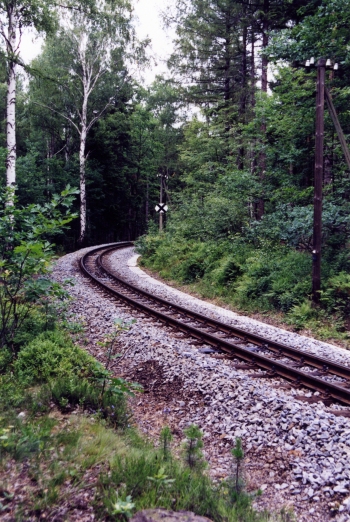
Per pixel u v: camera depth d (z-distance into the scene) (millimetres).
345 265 12320
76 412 4910
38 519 2828
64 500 3061
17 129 35562
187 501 3191
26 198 27609
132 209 48938
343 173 14141
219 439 4977
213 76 25234
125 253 28625
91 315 10328
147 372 6992
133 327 9242
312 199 14789
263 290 13266
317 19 12398
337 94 13453
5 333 6797
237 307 13375
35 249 6082
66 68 28812
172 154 43344
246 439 4832
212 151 25109
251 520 3316
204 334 8875
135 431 4973
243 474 4047
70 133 35656
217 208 19266
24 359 5957
